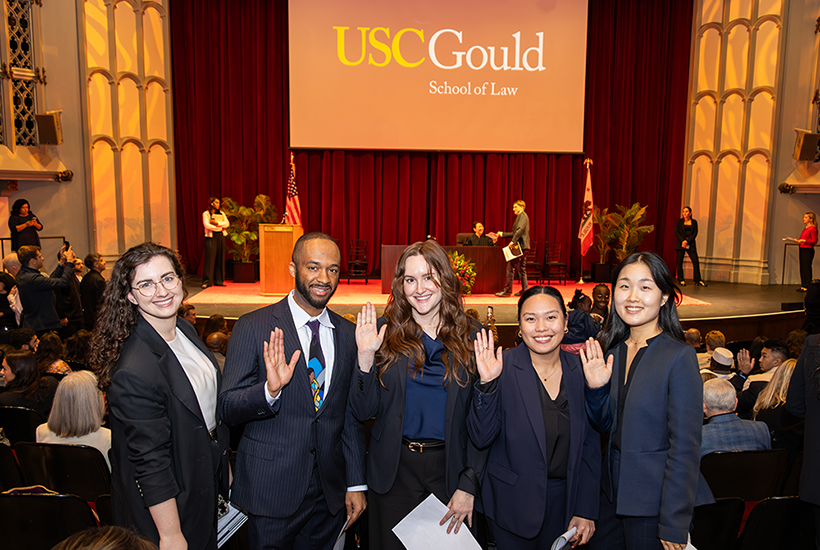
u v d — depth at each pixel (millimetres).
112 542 983
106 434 2406
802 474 2094
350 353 2012
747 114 9805
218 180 10359
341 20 9844
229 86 10102
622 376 1951
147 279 1658
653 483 1788
